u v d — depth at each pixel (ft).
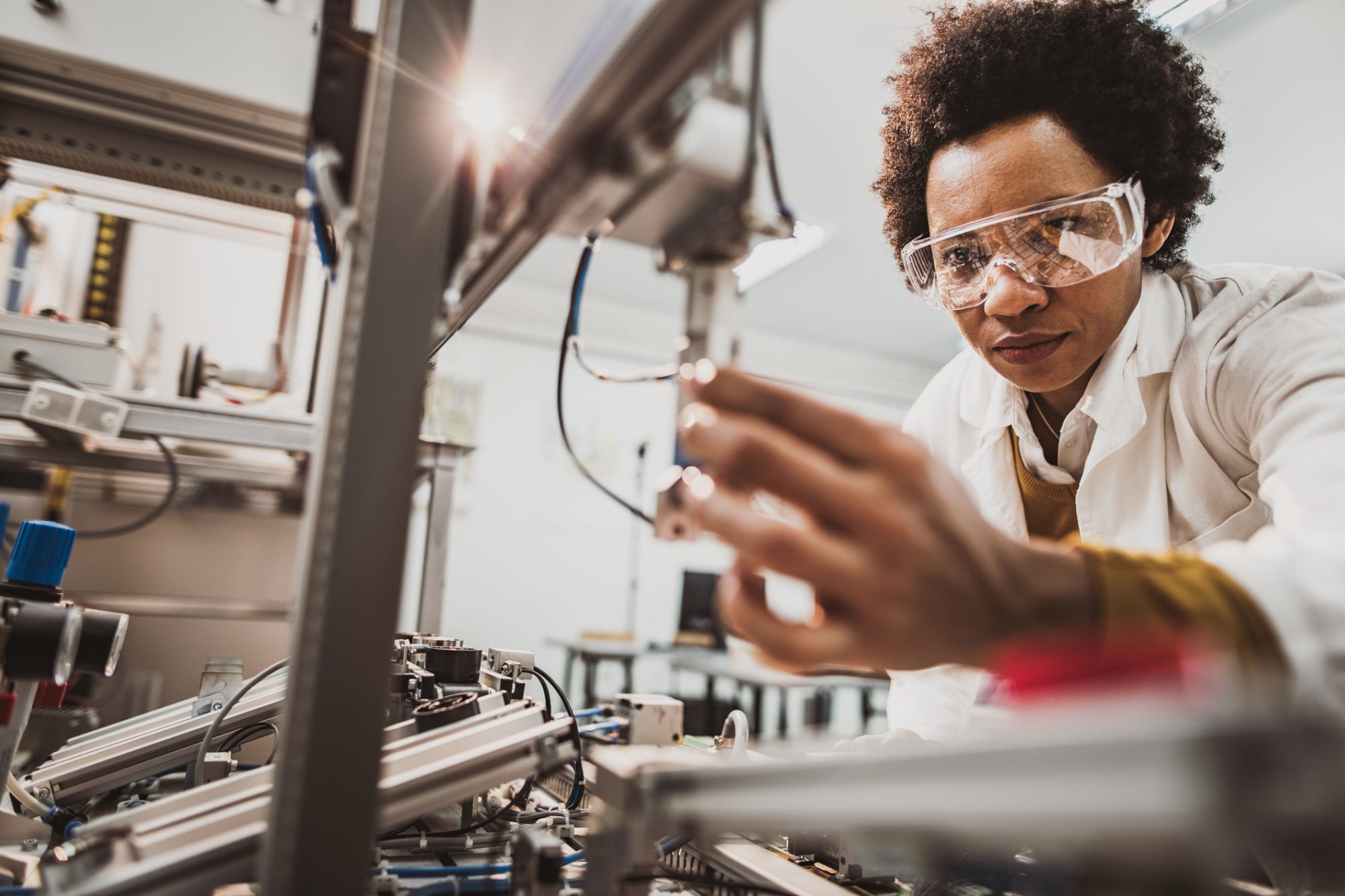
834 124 11.28
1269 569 1.15
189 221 5.30
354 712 1.33
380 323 1.41
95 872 1.54
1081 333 2.85
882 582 0.97
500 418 18.04
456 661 2.86
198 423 4.47
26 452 5.25
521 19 7.78
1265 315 2.92
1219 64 9.71
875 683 14.10
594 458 18.74
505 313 18.02
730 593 1.11
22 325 4.81
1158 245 3.37
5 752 2.34
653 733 2.19
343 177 1.58
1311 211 13.03
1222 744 0.75
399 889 1.91
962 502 1.01
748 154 1.56
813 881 2.06
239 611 5.85
